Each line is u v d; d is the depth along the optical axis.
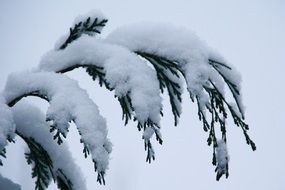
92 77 2.95
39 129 3.04
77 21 2.88
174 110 2.88
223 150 2.88
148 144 2.63
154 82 2.46
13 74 2.69
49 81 2.51
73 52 2.77
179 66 2.67
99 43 2.72
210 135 2.81
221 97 2.79
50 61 2.84
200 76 2.58
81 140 2.17
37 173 3.16
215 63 2.87
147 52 2.79
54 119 2.19
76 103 2.27
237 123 2.85
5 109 2.25
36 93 2.57
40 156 3.09
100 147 2.18
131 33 2.83
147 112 2.30
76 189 3.26
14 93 2.64
